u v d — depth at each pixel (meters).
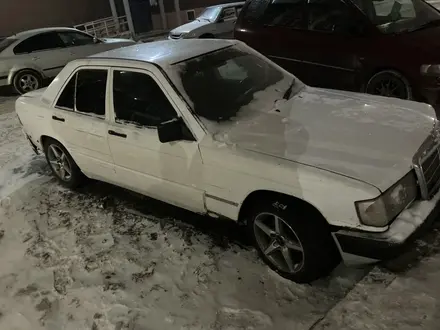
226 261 3.40
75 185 4.90
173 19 20.25
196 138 3.24
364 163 2.71
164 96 3.45
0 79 9.79
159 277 3.35
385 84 5.57
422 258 3.05
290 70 6.62
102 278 3.43
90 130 4.07
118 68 3.80
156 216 4.19
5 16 17.78
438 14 6.24
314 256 2.83
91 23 18.09
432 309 2.61
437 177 2.99
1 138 7.12
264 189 2.90
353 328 2.60
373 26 5.63
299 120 3.31
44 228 4.28
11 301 3.36
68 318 3.10
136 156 3.72
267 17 6.86
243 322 2.82
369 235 2.57
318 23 6.18
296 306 2.88
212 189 3.25
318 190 2.66
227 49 4.00
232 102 3.49
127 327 2.93
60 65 10.26
